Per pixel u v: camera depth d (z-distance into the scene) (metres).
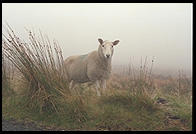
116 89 6.96
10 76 6.82
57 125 5.50
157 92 7.55
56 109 5.80
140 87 6.36
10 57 6.24
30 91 6.11
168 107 6.44
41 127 5.33
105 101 6.32
